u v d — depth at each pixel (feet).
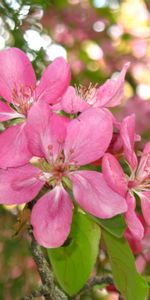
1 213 1.12
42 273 0.77
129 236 0.86
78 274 0.76
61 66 0.71
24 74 0.75
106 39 2.27
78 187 0.68
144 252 1.21
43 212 0.68
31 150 0.68
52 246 0.67
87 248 0.76
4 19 0.98
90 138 0.68
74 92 0.70
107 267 1.06
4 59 0.75
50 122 0.68
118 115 2.11
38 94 0.72
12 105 0.76
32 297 0.77
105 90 0.74
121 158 0.72
